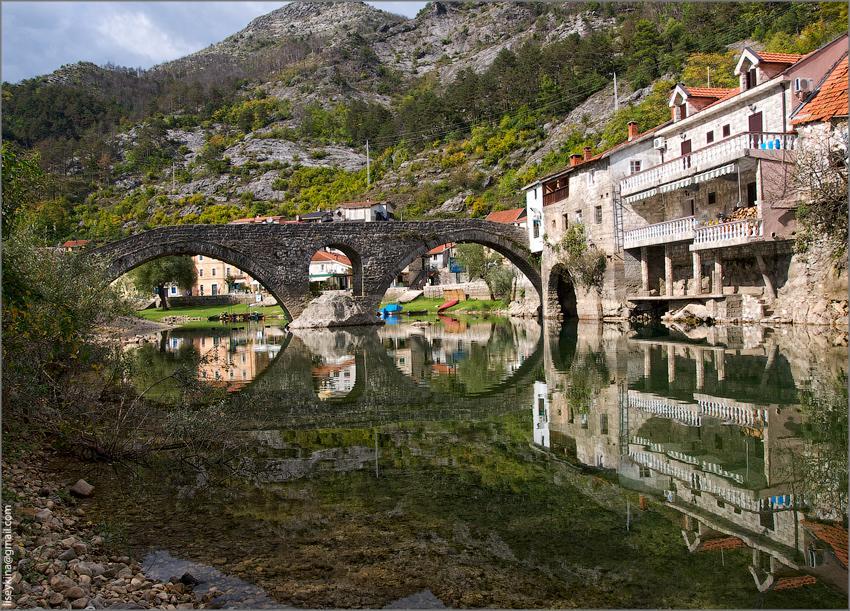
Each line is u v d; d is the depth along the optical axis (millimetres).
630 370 19125
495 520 7414
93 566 6152
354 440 11859
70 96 163875
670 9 118500
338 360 26297
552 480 8930
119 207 132750
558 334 33562
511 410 14352
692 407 13320
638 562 6168
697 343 24484
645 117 74938
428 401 15969
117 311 21406
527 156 112625
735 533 6781
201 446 11273
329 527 7348
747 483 8375
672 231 33281
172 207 137500
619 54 122125
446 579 5930
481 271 72562
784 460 9312
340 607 5434
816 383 14930
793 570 5906
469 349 29094
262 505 8219
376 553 6570
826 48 27453
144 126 172000
